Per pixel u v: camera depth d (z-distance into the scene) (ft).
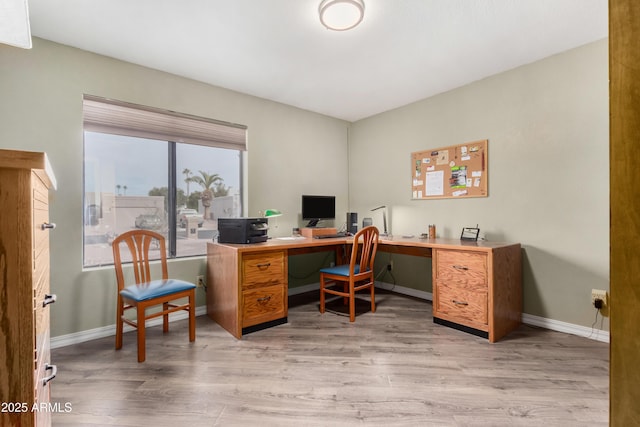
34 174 2.47
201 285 9.41
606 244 7.20
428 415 4.74
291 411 4.85
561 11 6.22
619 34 1.84
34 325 2.41
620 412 1.81
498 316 7.44
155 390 5.41
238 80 9.47
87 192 7.87
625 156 1.81
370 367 6.17
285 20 6.49
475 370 6.03
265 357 6.61
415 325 8.42
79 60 7.50
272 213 10.25
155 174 8.92
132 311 8.14
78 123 7.45
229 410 4.88
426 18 6.45
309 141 12.34
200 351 6.89
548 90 8.04
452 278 8.12
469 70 8.84
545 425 4.50
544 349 6.89
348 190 13.83
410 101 11.29
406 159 11.59
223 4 5.96
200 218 9.80
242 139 10.50
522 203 8.55
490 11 6.22
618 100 1.84
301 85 9.88
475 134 9.55
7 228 2.22
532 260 8.36
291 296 11.52
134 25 6.63
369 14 6.30
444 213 10.38
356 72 8.95
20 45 4.27
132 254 7.59
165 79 8.83
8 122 6.63
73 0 5.79
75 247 7.37
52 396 5.21
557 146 7.90
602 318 7.29
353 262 8.70
